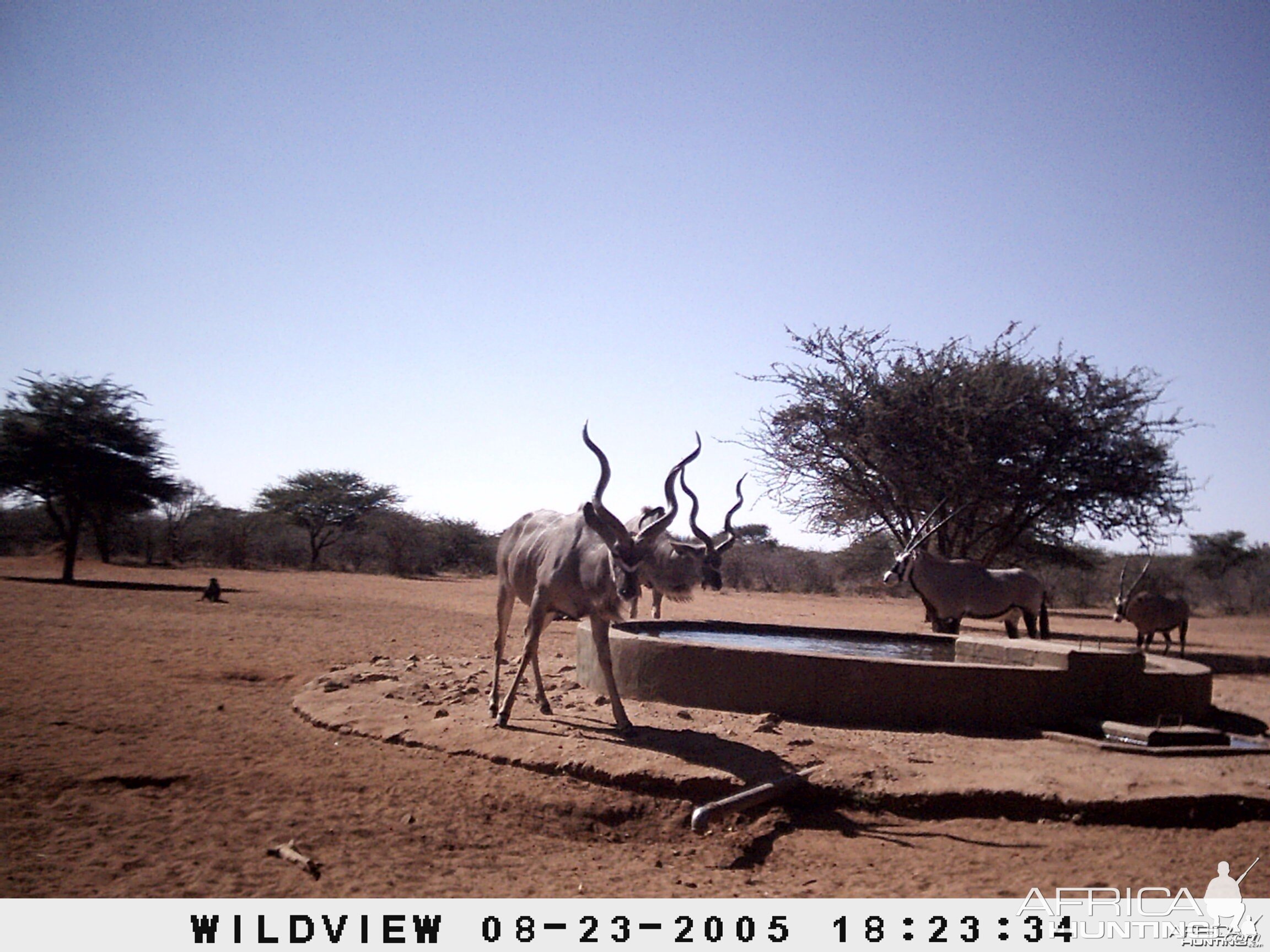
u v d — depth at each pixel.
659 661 10.27
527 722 9.07
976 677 9.77
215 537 49.50
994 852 6.93
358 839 6.52
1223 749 9.02
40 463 27.44
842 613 29.69
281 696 10.87
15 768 7.39
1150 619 19.06
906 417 23.08
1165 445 23.20
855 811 7.63
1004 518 24.86
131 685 10.94
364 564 54.62
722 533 8.84
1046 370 23.45
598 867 6.53
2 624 16.08
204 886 5.64
